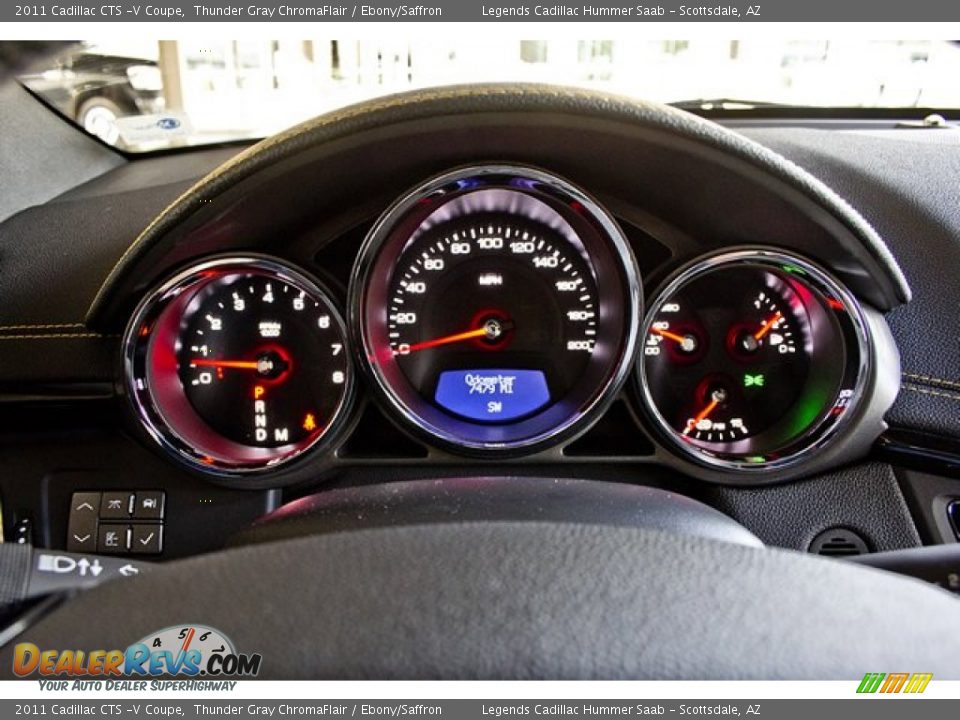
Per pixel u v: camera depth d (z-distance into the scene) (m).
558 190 2.12
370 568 1.02
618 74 2.71
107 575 1.32
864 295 2.17
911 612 1.02
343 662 0.92
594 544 1.07
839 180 2.37
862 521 2.16
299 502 1.76
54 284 2.22
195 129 2.90
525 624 0.95
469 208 2.24
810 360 2.32
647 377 2.38
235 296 2.26
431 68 2.71
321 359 2.30
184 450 2.15
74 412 2.16
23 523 2.15
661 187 2.10
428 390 2.39
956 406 2.12
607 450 2.28
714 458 2.19
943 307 2.17
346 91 2.78
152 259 2.01
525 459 2.25
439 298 2.35
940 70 2.75
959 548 1.58
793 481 2.21
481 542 1.07
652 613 0.97
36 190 2.63
